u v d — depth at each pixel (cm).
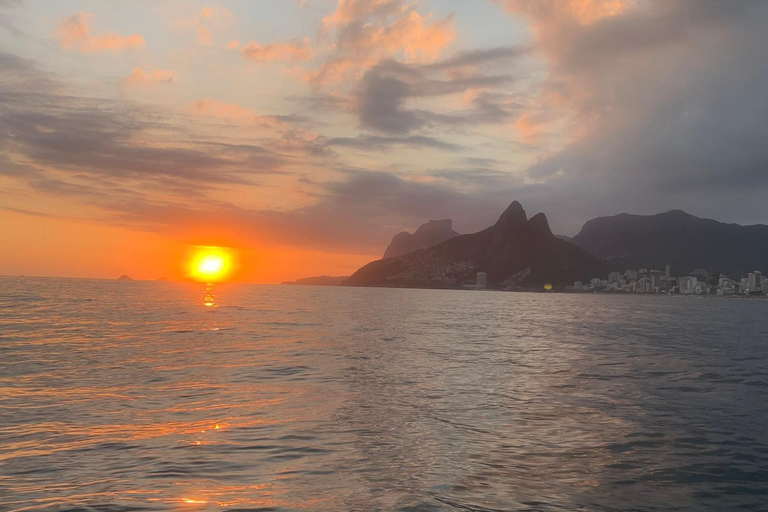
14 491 966
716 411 1734
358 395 1911
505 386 2158
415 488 1021
